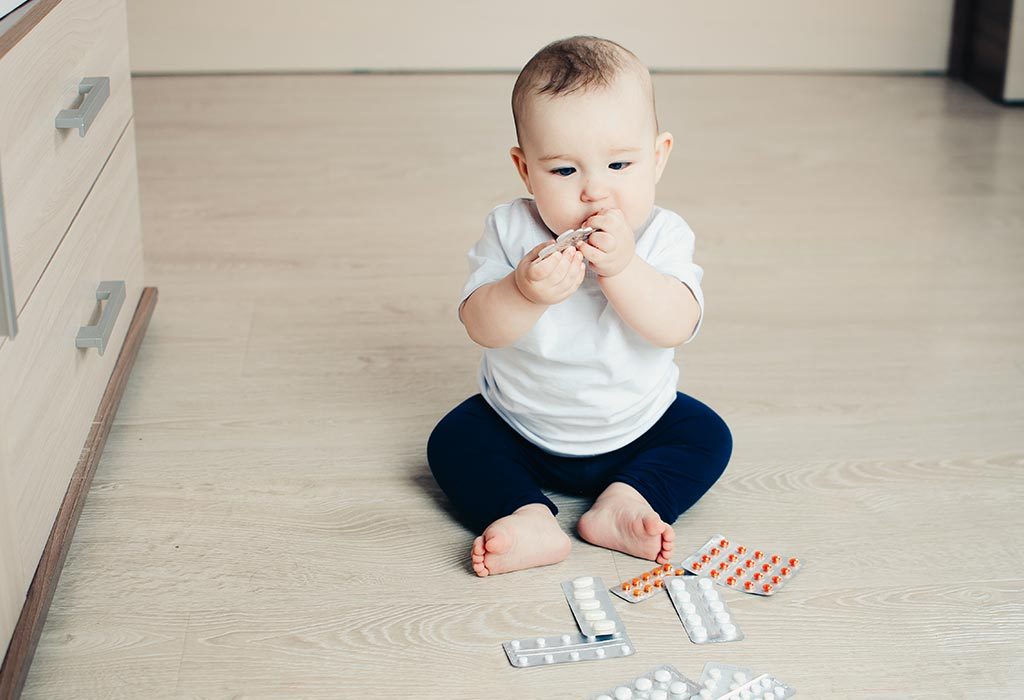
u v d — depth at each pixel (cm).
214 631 118
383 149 264
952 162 261
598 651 115
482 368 141
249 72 318
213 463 147
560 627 119
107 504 138
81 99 139
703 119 288
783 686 111
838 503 140
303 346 177
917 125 286
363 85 311
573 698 109
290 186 242
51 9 125
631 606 122
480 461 134
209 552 130
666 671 111
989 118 292
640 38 323
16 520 109
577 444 135
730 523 136
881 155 265
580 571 127
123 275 163
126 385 163
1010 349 178
